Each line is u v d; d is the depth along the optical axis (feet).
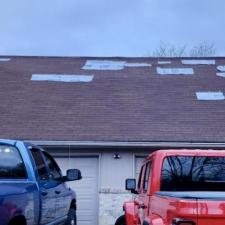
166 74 67.21
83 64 73.26
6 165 22.62
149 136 47.85
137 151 48.55
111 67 71.00
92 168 49.01
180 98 57.98
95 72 68.08
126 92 59.77
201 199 16.29
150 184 21.30
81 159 49.03
